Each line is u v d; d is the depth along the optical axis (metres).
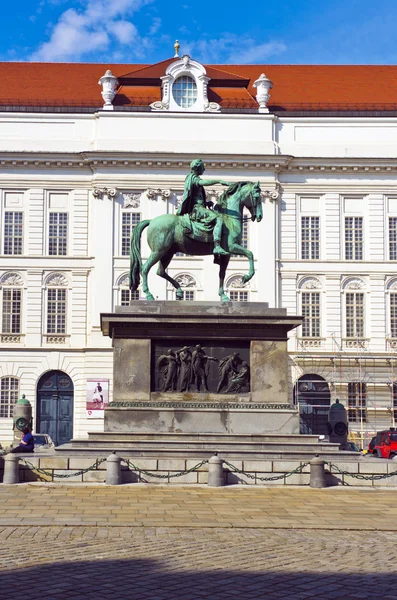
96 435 21.66
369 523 15.66
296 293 56.84
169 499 17.91
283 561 12.04
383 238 57.41
